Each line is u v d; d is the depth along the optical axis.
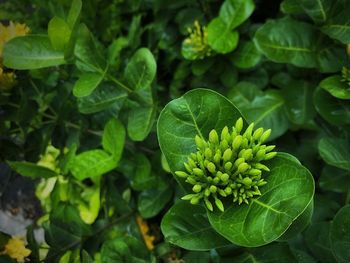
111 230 0.39
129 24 0.47
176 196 0.38
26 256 0.35
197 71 0.39
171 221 0.24
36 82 0.37
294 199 0.20
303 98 0.35
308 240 0.30
